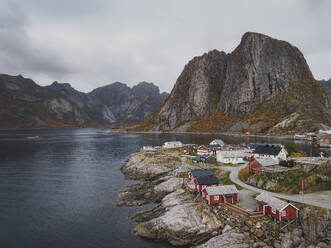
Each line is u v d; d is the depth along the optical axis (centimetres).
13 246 3766
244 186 5375
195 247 3600
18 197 6022
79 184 7194
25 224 4519
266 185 5159
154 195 5994
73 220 4669
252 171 5897
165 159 8969
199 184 5144
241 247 3322
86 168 9506
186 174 6869
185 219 4109
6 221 4647
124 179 7769
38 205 5469
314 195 4312
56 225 4462
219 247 3378
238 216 3984
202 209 4347
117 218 4741
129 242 3866
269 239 3441
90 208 5266
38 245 3794
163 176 7719
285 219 3650
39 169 9344
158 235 4016
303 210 3744
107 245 3781
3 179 7812
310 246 3167
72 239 3966
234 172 6612
